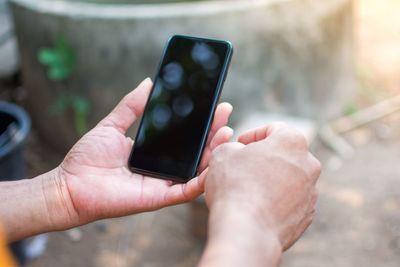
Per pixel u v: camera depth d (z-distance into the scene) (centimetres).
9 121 227
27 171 298
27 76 315
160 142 108
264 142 83
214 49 117
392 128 335
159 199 98
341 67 336
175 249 240
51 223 98
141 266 230
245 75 287
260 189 75
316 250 235
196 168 104
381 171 291
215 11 266
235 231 65
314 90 319
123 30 267
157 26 266
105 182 100
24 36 298
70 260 233
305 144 83
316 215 258
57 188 99
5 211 96
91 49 274
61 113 302
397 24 497
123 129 111
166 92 115
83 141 104
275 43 288
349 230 247
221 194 76
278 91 304
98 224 256
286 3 281
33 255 233
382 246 236
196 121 110
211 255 61
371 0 567
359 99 367
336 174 292
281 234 73
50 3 282
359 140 324
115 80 280
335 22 310
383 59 425
